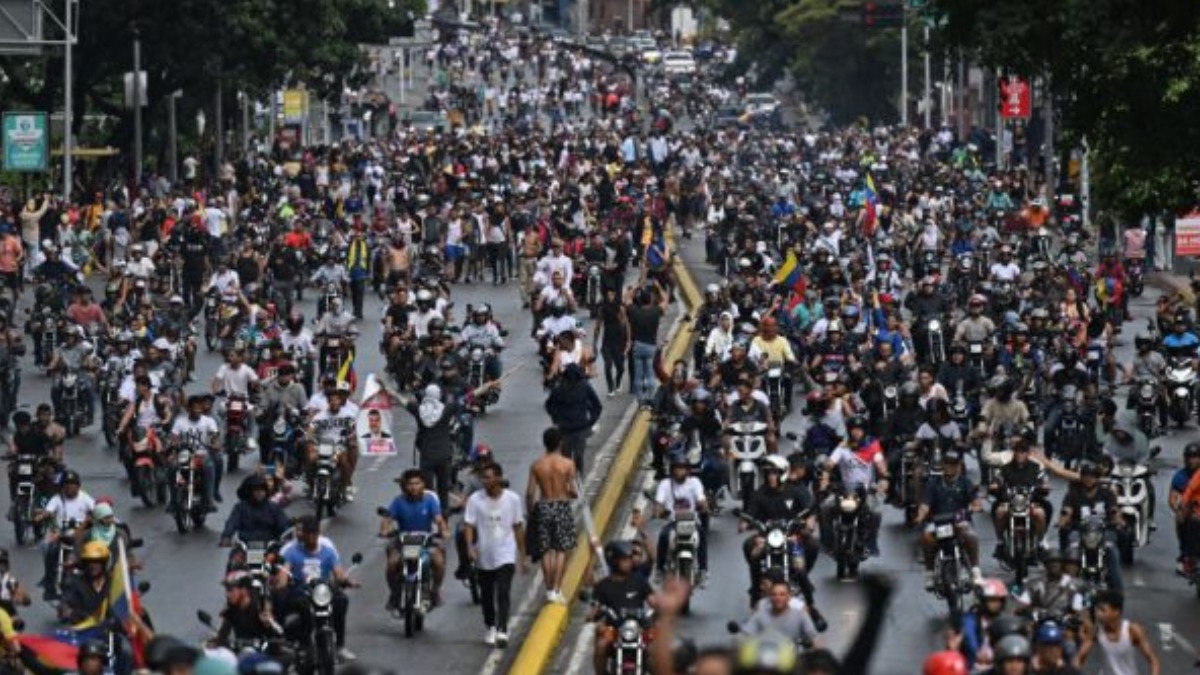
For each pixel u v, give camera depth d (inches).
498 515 2508.6
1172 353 4188.0
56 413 3983.8
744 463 3211.1
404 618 2559.1
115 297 5022.1
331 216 7017.7
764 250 5728.3
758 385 3754.9
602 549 2716.5
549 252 5580.7
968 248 6023.6
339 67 7652.6
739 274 5142.7
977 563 2586.1
